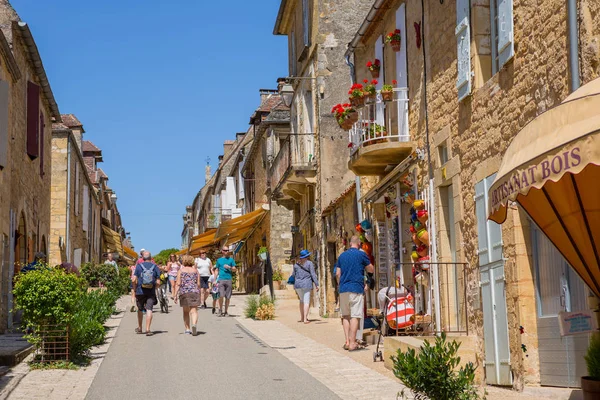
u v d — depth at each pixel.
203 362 12.49
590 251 8.09
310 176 24.36
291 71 28.27
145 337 16.17
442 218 13.23
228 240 43.16
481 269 11.29
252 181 43.22
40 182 23.81
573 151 6.34
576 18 8.42
